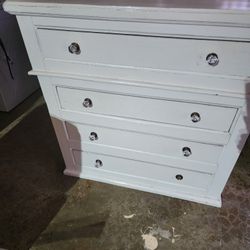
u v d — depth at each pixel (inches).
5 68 70.9
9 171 56.3
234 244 41.4
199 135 36.7
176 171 44.5
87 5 27.6
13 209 47.9
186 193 47.9
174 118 36.1
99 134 43.3
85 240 42.5
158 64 30.7
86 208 47.8
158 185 48.9
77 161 51.3
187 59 29.3
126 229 44.1
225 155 38.4
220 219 45.1
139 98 35.4
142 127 38.8
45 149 62.5
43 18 30.7
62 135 46.2
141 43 29.5
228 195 49.2
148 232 43.5
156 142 40.6
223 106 32.5
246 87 29.6
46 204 48.7
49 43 33.3
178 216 45.8
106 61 32.6
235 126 34.1
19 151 62.1
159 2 27.4
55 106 41.3
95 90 36.6
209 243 41.6
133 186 50.4
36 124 71.4
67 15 29.0
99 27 29.4
